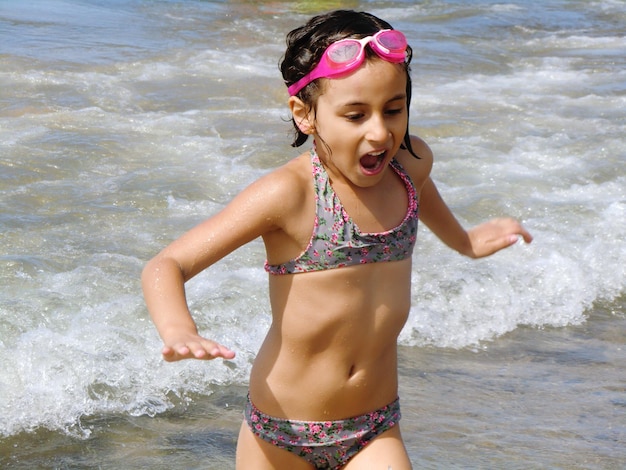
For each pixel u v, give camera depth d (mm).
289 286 4496
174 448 6578
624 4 27109
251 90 15250
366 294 4488
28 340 7574
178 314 4043
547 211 11164
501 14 24422
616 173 12617
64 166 11344
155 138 12617
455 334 8602
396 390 4797
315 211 4410
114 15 20219
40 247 9188
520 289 9422
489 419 7016
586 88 17328
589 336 8781
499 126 14414
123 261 9039
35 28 17969
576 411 7215
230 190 11078
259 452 4754
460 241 5188
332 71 4234
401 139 4363
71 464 6340
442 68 18156
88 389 7195
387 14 23703
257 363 4719
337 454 4680
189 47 17734
